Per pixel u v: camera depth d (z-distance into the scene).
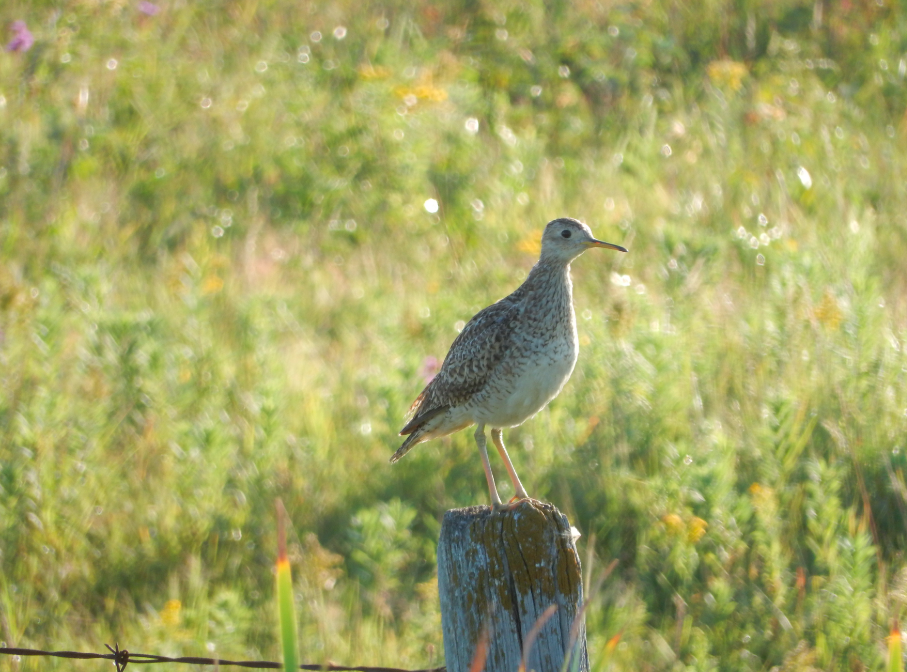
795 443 10.37
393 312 14.15
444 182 17.52
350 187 17.55
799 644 8.24
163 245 16.19
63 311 13.00
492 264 15.48
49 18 19.98
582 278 14.98
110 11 20.44
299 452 11.44
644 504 10.25
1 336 11.81
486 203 17.39
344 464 11.59
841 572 8.70
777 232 14.92
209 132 18.27
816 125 18.62
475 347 8.84
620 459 10.87
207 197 17.28
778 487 10.03
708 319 12.99
